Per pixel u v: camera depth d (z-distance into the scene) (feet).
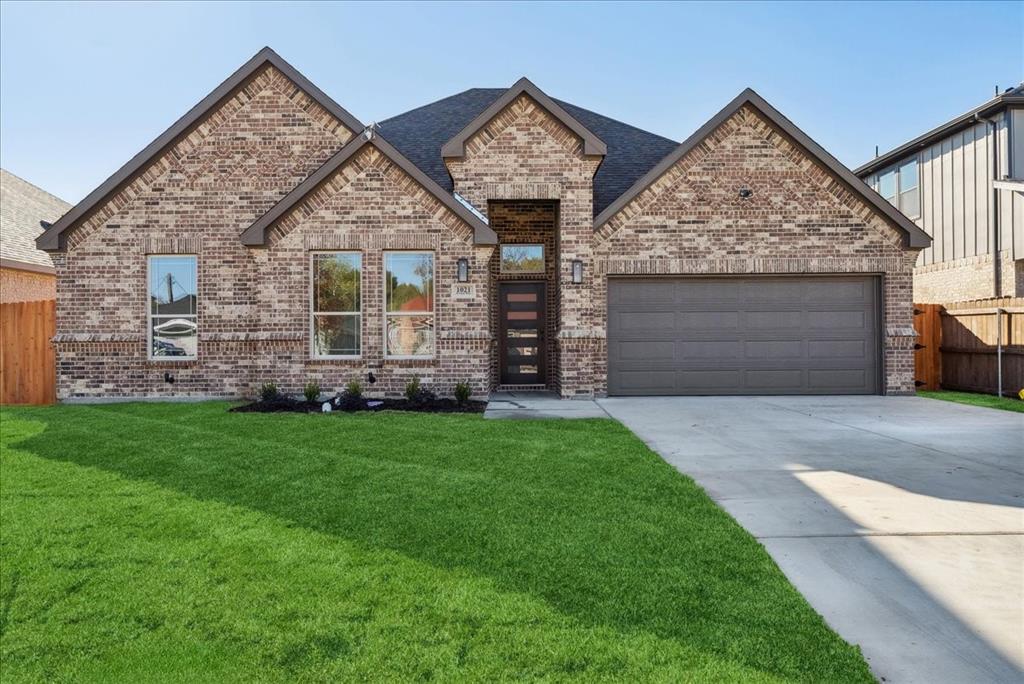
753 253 40.86
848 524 14.37
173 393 38.96
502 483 17.84
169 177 39.47
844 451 22.62
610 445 23.45
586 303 40.16
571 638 9.07
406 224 37.32
